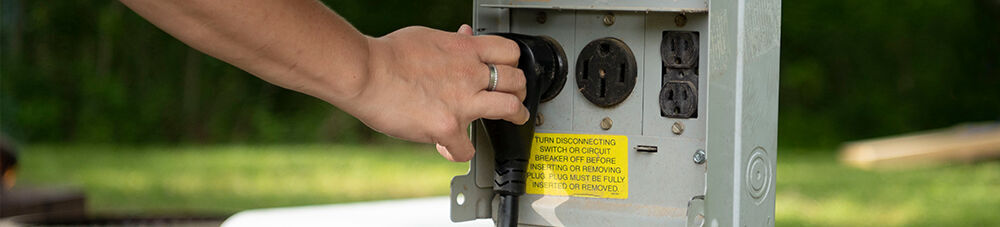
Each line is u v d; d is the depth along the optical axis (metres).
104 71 12.38
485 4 1.31
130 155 11.31
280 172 9.95
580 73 1.28
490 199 1.35
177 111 12.45
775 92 1.23
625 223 1.25
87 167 10.21
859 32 12.58
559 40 1.29
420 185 9.04
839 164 10.35
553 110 1.30
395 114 1.11
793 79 12.50
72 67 12.34
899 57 12.61
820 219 7.15
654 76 1.24
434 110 1.13
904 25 12.57
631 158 1.26
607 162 1.27
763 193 1.21
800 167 10.20
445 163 10.63
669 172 1.23
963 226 6.84
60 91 12.31
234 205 7.73
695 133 1.21
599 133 1.28
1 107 12.10
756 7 1.17
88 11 12.33
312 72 1.05
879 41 12.59
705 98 1.21
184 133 12.46
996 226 6.85
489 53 1.18
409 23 12.62
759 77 1.18
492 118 1.18
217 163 10.62
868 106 12.51
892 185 8.77
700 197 1.09
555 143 1.30
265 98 12.58
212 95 12.50
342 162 10.77
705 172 1.12
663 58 1.23
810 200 8.00
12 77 12.19
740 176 1.16
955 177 9.05
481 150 1.33
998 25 12.63
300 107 12.63
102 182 9.09
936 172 9.38
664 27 1.23
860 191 8.44
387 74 1.10
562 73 1.28
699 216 1.10
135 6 1.00
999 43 12.62
